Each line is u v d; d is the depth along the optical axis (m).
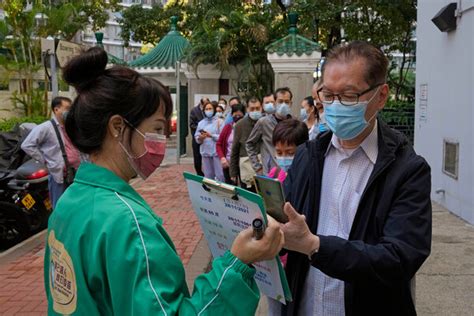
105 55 1.55
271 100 6.30
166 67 16.47
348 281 1.86
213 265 1.43
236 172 6.77
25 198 6.70
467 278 4.88
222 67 14.30
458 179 7.29
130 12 28.23
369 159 2.12
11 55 17.25
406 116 12.79
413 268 1.86
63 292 1.48
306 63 10.27
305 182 2.26
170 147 17.72
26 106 16.30
